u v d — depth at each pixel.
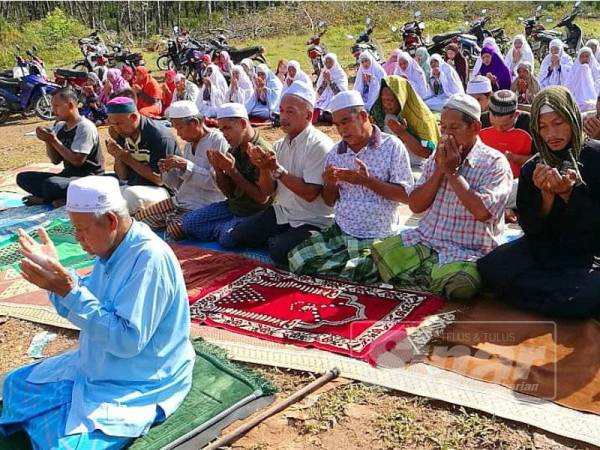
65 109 6.16
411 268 4.08
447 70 10.90
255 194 4.92
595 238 3.59
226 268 4.63
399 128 6.20
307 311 3.89
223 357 3.40
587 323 3.48
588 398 2.90
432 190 3.98
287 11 28.06
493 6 26.47
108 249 2.56
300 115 4.49
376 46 16.30
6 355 3.68
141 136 5.66
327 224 4.70
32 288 4.50
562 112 3.38
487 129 5.46
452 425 2.83
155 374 2.76
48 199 6.33
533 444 2.68
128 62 16.66
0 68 20.11
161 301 2.59
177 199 5.51
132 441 2.67
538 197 3.60
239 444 2.78
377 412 2.95
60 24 23.77
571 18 15.93
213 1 30.42
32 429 2.63
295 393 3.08
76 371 2.77
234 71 11.58
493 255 3.79
